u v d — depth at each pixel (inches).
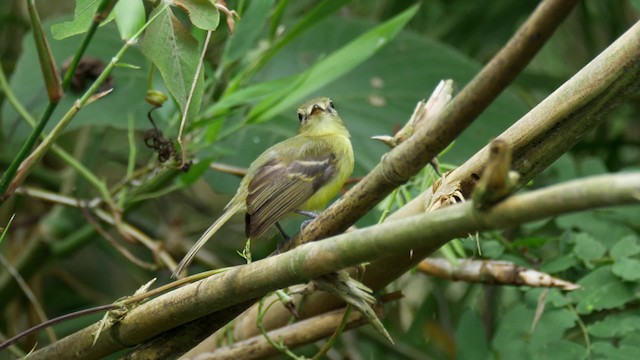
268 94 343.3
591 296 309.1
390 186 214.1
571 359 298.0
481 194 153.2
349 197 224.1
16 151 481.4
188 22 418.0
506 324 315.3
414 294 497.0
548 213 146.3
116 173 574.9
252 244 519.8
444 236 165.3
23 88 411.5
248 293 214.1
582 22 535.2
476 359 322.3
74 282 525.3
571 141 217.9
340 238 187.3
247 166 410.3
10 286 459.5
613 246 323.6
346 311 269.6
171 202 561.0
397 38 460.4
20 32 549.0
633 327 299.3
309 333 290.0
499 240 345.1
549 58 559.5
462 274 322.3
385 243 175.8
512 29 527.5
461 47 533.3
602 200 138.2
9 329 474.0
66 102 404.8
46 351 256.2
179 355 247.4
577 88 212.1
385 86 444.1
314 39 468.4
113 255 508.7
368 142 421.4
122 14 249.6
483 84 179.5
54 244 459.8
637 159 525.0
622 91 209.5
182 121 244.5
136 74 419.5
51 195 386.6
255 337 296.4
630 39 205.0
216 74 355.6
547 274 319.0
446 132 193.6
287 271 200.4
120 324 242.4
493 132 422.3
